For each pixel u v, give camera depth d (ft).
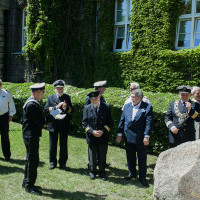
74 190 14.98
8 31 54.65
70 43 43.45
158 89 33.63
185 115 16.08
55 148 18.24
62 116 14.75
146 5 34.50
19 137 25.89
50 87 31.78
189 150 12.03
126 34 38.91
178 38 33.35
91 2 41.93
